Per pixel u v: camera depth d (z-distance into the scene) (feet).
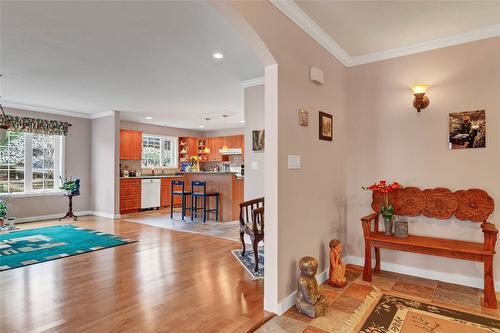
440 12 8.29
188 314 7.61
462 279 9.60
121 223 20.20
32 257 12.41
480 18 8.63
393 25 9.04
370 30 9.37
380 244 9.60
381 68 11.15
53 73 13.00
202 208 21.54
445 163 9.97
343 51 11.00
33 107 20.29
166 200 28.27
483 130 9.37
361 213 11.51
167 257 12.50
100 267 11.24
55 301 8.36
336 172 10.87
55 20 8.38
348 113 11.82
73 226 19.06
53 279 10.03
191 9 7.82
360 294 8.82
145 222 20.63
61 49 10.41
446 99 9.97
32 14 8.02
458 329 6.91
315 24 8.95
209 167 34.24
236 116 24.40
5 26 8.71
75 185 21.31
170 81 14.38
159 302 8.29
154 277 10.20
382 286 9.42
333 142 10.63
